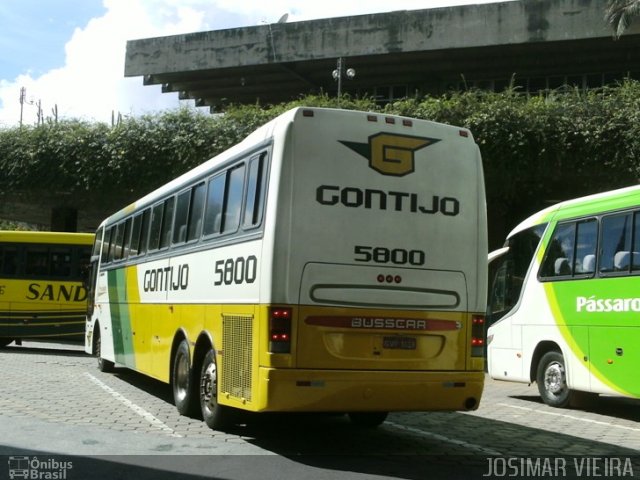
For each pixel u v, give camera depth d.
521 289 12.82
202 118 24.61
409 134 7.41
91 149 24.92
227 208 8.19
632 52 32.38
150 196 11.92
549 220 12.35
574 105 21.14
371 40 33.62
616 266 10.65
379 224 7.13
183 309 9.41
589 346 11.04
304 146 7.01
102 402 10.40
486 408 11.55
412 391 7.02
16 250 20.84
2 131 25.95
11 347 22.28
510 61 34.16
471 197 7.59
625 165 20.47
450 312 7.30
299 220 6.88
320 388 6.71
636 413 11.44
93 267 16.56
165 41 36.97
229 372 7.62
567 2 30.73
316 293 6.82
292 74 36.97
